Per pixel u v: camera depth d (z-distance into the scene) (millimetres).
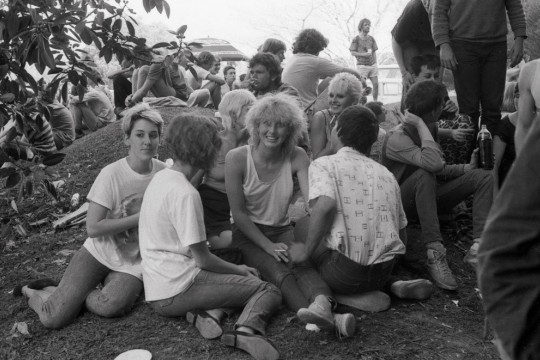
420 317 3338
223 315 3221
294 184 4262
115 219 3467
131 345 3096
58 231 4945
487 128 4492
